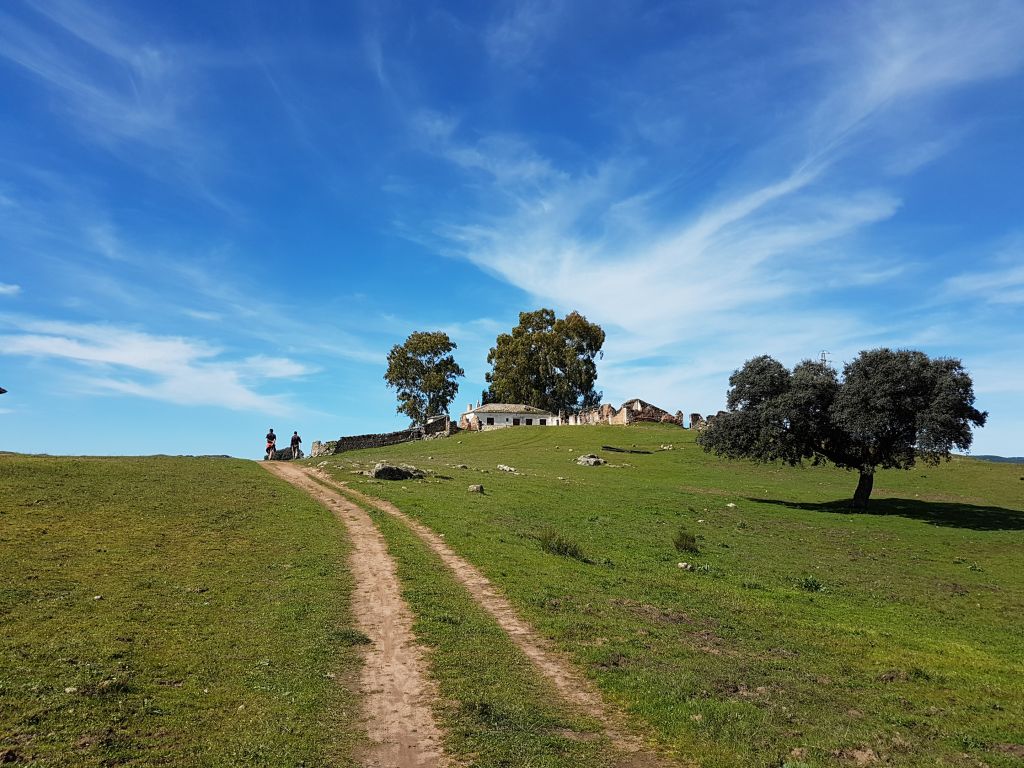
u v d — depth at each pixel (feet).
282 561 75.51
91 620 51.24
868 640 63.00
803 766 34.71
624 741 38.45
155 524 86.89
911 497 188.14
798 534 131.23
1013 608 85.30
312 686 43.04
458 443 303.07
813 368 173.06
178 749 33.65
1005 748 39.19
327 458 219.41
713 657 53.62
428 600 64.18
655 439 290.56
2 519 79.66
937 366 154.40
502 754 35.47
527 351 459.73
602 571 83.51
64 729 34.09
